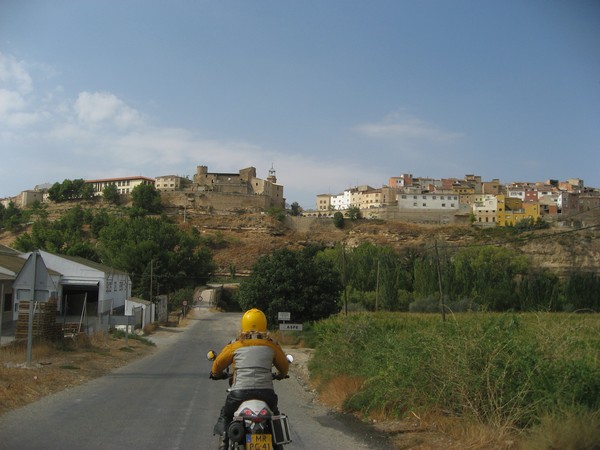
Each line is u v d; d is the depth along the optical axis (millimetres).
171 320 61031
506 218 141375
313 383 15477
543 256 93625
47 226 122812
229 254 125562
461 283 68812
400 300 69812
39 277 14656
